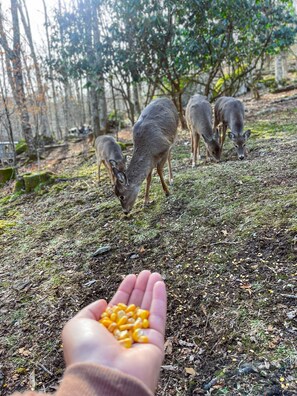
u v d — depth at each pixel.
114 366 0.46
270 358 0.89
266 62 7.68
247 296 1.12
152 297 0.68
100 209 2.10
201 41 3.66
